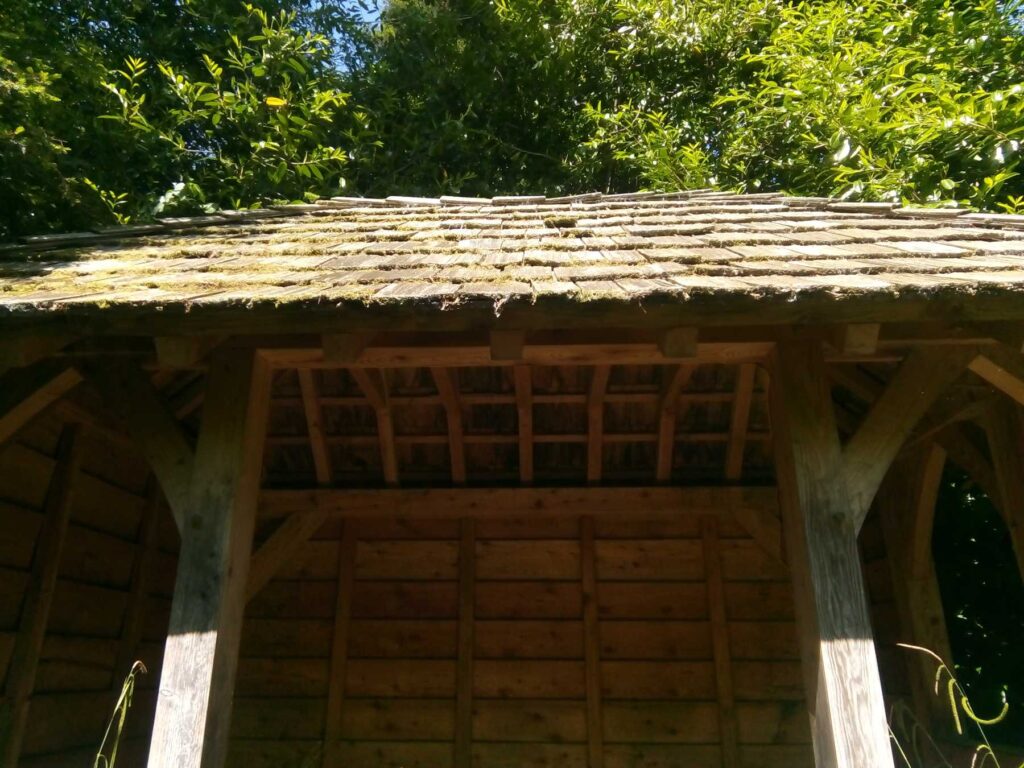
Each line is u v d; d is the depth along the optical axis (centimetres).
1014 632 590
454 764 513
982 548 612
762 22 974
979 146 615
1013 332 257
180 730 237
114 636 485
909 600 478
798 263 279
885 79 691
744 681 522
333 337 262
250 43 960
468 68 1053
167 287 269
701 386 468
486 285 254
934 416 405
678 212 439
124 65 899
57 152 567
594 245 341
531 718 521
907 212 390
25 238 371
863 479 260
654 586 545
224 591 254
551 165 1059
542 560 555
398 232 397
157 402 287
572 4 1074
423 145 994
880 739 230
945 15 685
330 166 908
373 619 548
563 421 496
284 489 514
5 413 300
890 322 248
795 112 757
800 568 258
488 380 470
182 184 770
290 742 521
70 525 441
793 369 271
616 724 517
